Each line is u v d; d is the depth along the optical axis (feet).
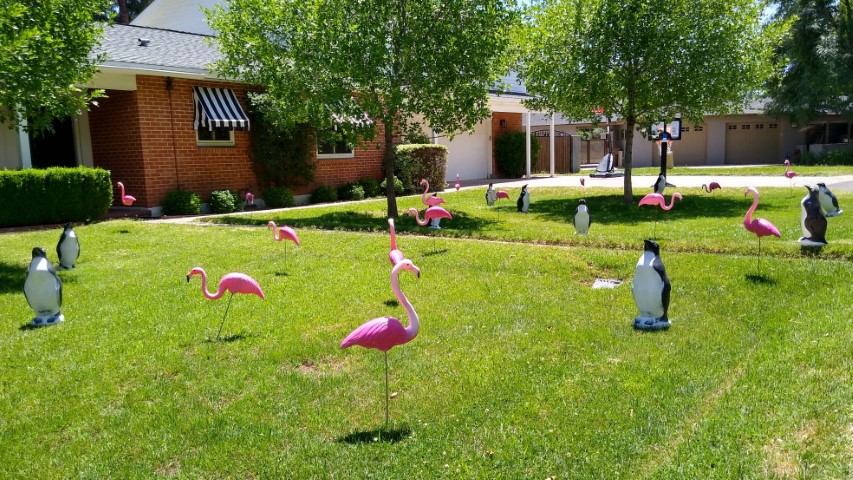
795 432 12.98
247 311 23.31
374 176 70.08
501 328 20.99
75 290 26.63
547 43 50.90
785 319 20.83
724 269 27.17
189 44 58.13
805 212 29.94
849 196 51.62
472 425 14.21
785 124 119.85
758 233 26.02
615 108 53.83
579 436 13.48
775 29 52.39
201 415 15.06
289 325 21.61
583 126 136.36
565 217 47.44
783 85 107.96
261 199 58.65
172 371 17.79
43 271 21.88
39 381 17.15
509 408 14.96
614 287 26.27
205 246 36.24
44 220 43.93
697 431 13.28
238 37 45.24
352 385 16.60
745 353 18.06
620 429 13.71
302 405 15.47
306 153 59.88
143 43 53.57
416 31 42.22
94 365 18.16
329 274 29.14
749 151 125.70
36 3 28.96
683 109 53.52
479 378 16.74
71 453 13.51
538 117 129.70
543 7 52.13
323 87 43.11
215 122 52.16
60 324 22.03
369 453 13.14
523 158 93.81
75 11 30.04
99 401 15.97
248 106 57.00
